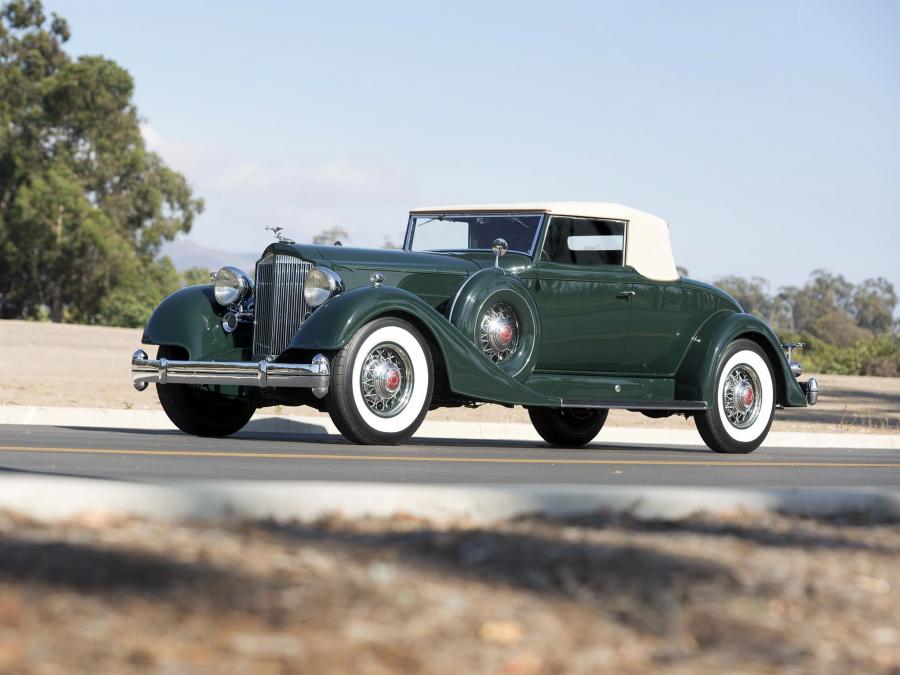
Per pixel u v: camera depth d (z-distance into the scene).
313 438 14.41
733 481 10.08
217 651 3.37
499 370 13.15
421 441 15.21
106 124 105.50
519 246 14.25
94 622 3.51
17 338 43.84
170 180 108.25
